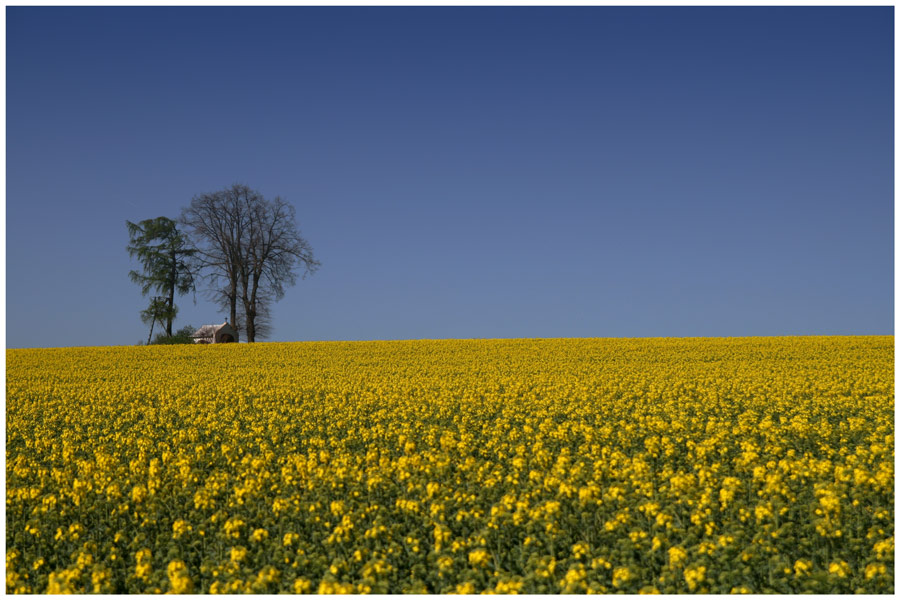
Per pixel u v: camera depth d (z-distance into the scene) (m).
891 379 23.61
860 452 12.98
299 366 34.97
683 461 13.84
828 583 8.12
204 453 15.75
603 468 12.37
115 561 9.98
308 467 12.89
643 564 9.05
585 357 35.44
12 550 10.09
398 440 16.34
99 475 13.50
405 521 10.78
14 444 18.39
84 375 32.19
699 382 24.20
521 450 14.05
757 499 10.77
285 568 9.48
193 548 10.42
